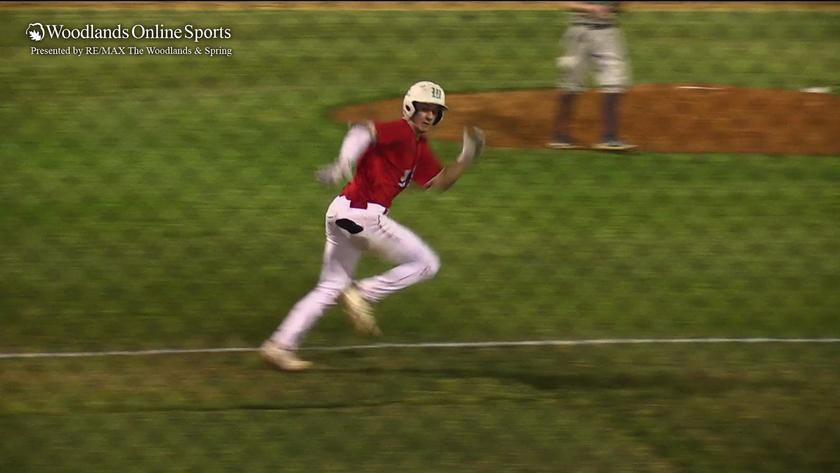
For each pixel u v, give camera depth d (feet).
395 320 47.75
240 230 59.00
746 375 42.11
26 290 50.21
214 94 87.81
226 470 34.22
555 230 59.47
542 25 114.52
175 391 39.83
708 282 52.42
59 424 36.99
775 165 70.64
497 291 51.13
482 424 37.52
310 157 72.28
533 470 34.50
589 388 40.70
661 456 35.55
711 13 119.65
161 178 67.21
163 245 56.54
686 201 64.23
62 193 64.08
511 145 75.31
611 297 50.49
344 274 42.16
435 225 60.03
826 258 55.83
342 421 37.60
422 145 41.29
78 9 123.54
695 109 82.07
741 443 36.47
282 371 41.86
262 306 49.19
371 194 40.83
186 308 48.70
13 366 41.86
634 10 123.03
